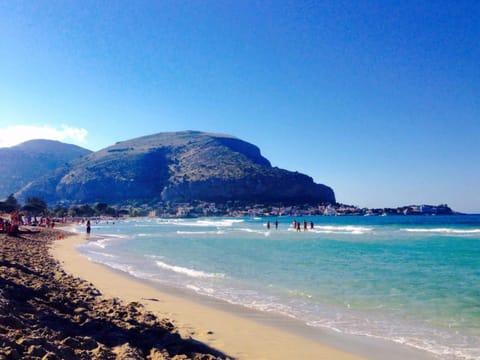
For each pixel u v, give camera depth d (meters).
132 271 20.36
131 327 8.77
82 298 11.70
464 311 12.02
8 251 22.50
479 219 140.00
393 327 10.55
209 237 52.56
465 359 8.25
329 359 8.23
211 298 14.02
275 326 10.61
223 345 8.91
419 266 21.97
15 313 7.98
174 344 8.11
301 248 34.66
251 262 24.34
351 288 15.76
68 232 62.31
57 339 7.20
